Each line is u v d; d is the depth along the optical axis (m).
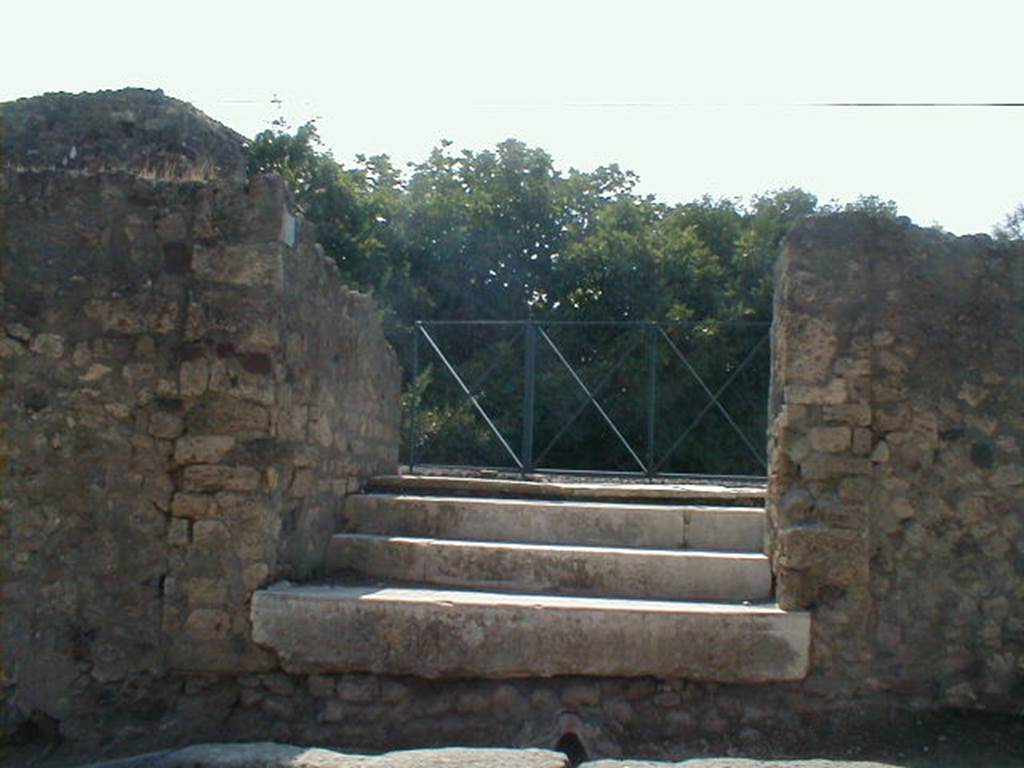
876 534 5.50
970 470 5.53
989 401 5.57
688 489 6.79
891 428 5.56
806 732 5.25
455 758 4.24
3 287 5.62
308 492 6.05
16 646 5.44
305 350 6.00
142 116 11.55
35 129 11.48
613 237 17.28
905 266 5.64
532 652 5.29
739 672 5.27
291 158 16.33
